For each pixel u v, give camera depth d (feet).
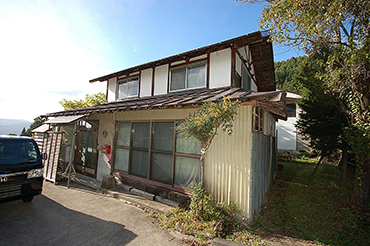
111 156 22.29
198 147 15.43
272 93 10.88
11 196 13.43
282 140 44.60
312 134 24.44
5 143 14.61
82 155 26.71
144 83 26.45
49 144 23.45
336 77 14.61
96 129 24.89
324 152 23.82
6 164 13.65
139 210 14.78
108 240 10.46
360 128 15.51
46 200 16.20
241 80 22.33
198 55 21.21
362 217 15.11
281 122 45.11
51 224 12.06
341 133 21.07
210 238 10.53
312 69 23.94
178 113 16.78
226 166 13.73
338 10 11.67
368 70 13.50
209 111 11.40
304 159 38.06
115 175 21.67
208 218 12.18
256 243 10.52
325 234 12.95
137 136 20.26
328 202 18.37
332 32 13.34
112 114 22.97
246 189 12.73
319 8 12.16
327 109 22.06
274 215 15.10
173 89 23.22
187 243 10.47
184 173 16.10
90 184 21.20
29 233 10.92
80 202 16.03
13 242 9.96
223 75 19.51
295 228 13.35
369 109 14.97
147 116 19.26
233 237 10.90
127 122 21.56
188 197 15.17
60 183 21.80
